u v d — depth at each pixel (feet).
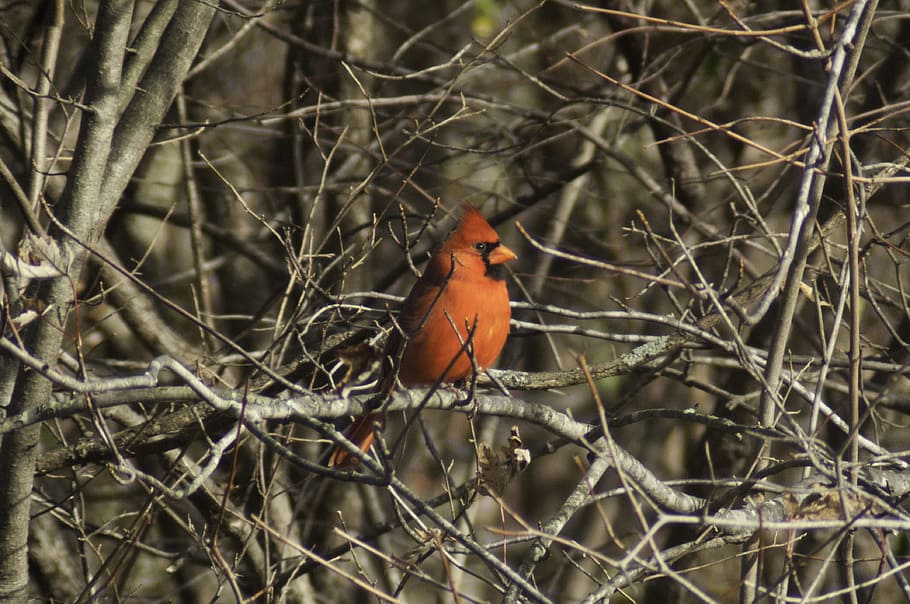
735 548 52.95
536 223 59.06
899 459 28.55
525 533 20.33
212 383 35.22
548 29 55.62
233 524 34.65
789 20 44.98
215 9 32.12
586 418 67.05
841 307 24.07
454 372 31.07
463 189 52.75
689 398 62.95
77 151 28.84
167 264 53.31
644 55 42.78
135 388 21.29
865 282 30.81
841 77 24.77
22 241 23.88
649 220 58.65
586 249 58.49
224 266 53.42
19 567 28.37
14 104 36.19
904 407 35.04
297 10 49.83
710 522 18.63
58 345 27.84
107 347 45.14
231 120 32.91
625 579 23.29
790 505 23.03
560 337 66.18
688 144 44.19
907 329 36.73
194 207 39.91
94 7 50.96
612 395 61.00
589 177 58.23
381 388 25.34
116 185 30.19
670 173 44.34
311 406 22.85
